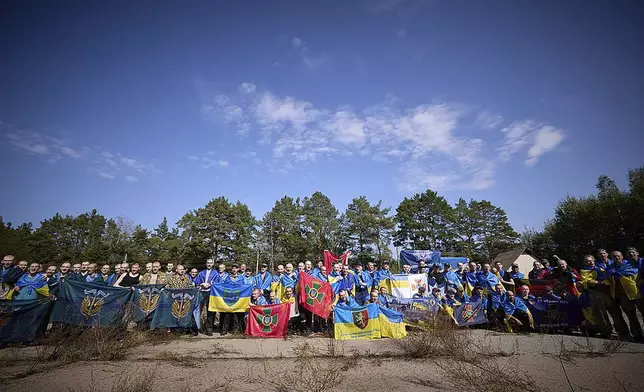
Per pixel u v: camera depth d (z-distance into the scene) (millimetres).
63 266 11719
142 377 6215
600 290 9867
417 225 56594
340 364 7094
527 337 9805
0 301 8430
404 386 5770
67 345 7711
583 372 6359
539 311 10852
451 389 5613
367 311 10383
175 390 5594
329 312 11000
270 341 9688
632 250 9344
